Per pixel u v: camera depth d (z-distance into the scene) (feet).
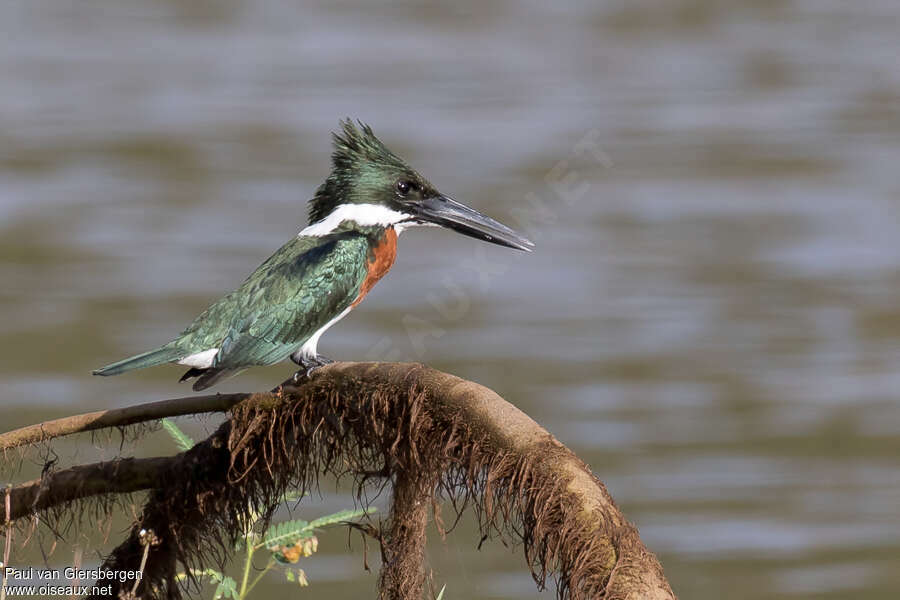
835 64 98.99
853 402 48.11
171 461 17.19
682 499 41.32
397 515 16.62
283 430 16.43
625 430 45.93
